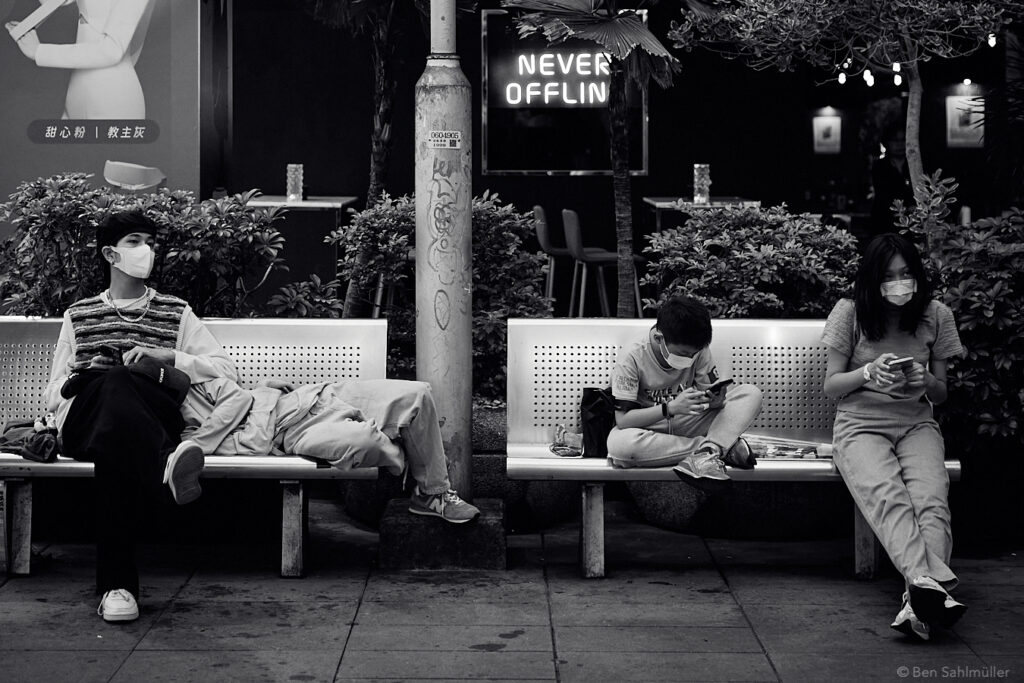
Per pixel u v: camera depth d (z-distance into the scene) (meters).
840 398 5.36
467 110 5.65
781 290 6.66
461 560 5.57
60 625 4.82
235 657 4.50
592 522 5.46
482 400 6.67
